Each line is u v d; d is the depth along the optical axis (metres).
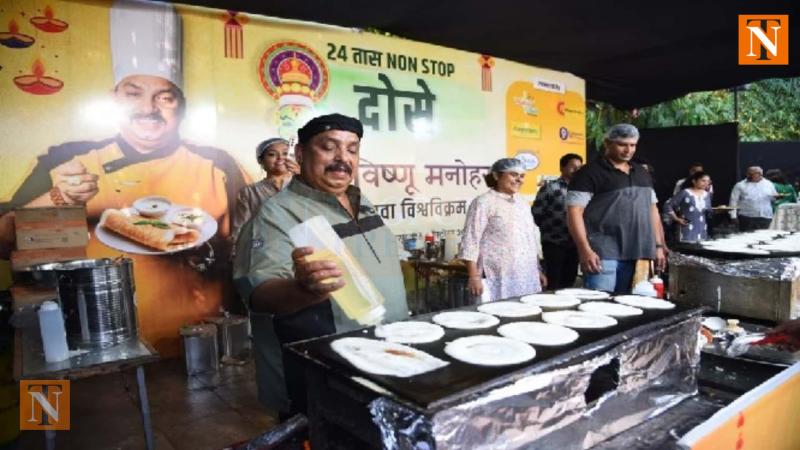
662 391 1.23
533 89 5.60
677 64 5.21
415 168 4.79
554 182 4.33
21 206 3.16
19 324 2.09
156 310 3.62
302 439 1.25
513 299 1.59
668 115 9.03
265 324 1.53
